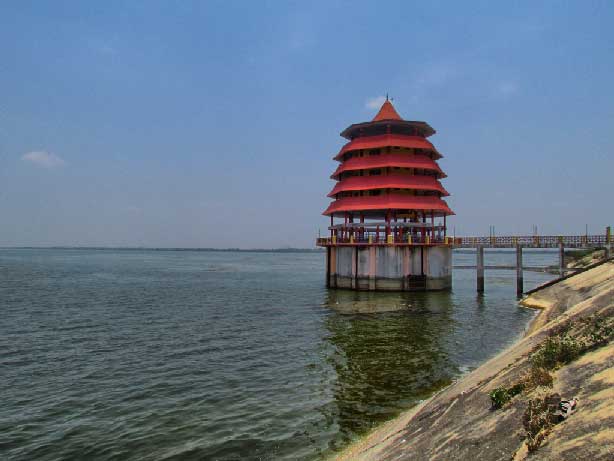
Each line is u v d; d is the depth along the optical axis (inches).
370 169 2199.8
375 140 2196.1
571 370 468.1
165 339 1203.2
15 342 1165.1
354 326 1368.1
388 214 2108.8
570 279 1879.9
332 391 788.6
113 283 2834.6
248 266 5610.2
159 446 582.6
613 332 519.5
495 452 363.9
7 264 5083.7
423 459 413.7
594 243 1879.9
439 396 660.7
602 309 719.1
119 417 676.7
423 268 2129.7
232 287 2598.4
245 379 859.4
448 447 415.5
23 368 930.7
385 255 2103.8
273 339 1198.3
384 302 1843.0
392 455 461.4
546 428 350.0
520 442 358.9
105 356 1027.9
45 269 4190.5
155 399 752.3
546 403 383.2
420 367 930.1
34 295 2139.5
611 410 325.4
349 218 2416.3
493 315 1558.8
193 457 551.8
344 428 631.8
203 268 4891.7
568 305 1328.7
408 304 1793.8
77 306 1807.3
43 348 1101.7
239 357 1018.7
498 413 443.2
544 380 460.1
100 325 1403.8
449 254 2197.3
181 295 2191.2
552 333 718.5
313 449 568.4
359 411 694.5
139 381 848.3
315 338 1208.8
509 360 667.4
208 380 853.2
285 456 550.9
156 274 3752.5
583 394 386.0
